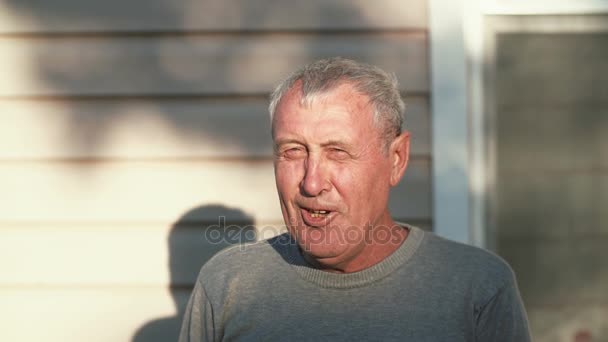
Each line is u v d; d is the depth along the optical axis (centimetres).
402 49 238
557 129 249
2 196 245
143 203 244
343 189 154
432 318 159
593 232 252
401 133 168
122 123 244
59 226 246
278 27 241
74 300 246
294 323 163
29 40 244
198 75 243
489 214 250
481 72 245
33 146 244
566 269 253
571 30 245
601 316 253
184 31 242
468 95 240
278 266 173
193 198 244
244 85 243
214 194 244
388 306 160
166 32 243
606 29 244
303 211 159
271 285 170
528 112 248
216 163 244
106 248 246
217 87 243
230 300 173
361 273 163
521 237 252
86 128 244
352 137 152
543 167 250
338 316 161
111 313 246
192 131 244
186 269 245
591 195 250
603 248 252
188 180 244
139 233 246
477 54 244
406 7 237
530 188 250
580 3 243
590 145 249
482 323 161
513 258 253
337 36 240
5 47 244
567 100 248
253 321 168
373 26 238
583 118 248
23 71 244
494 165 250
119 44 244
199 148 244
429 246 169
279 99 159
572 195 251
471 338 159
